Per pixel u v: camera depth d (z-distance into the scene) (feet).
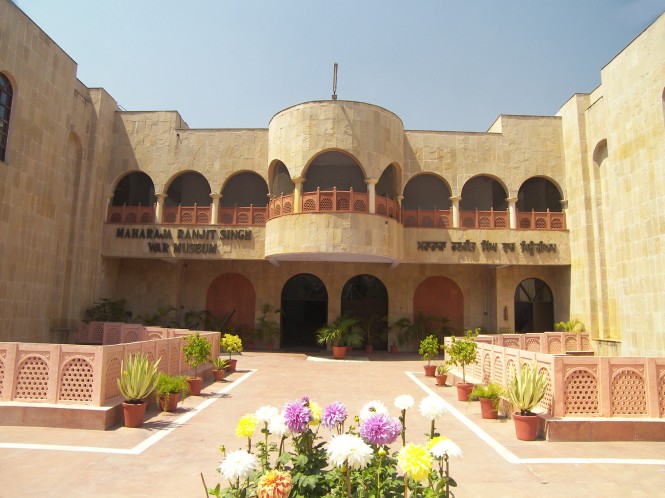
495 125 87.25
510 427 33.09
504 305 84.12
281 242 71.00
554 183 81.97
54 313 68.18
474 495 21.16
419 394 45.09
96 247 78.02
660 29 53.31
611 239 71.00
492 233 79.92
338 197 69.67
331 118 71.20
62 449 26.37
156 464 24.43
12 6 55.62
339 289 87.56
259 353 79.30
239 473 13.03
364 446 13.24
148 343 38.88
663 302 51.98
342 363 68.54
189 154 82.33
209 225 79.82
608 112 62.80
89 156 76.43
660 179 52.85
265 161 81.92
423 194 84.28
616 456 26.73
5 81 55.57
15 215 56.59
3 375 32.07
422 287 89.15
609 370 31.01
